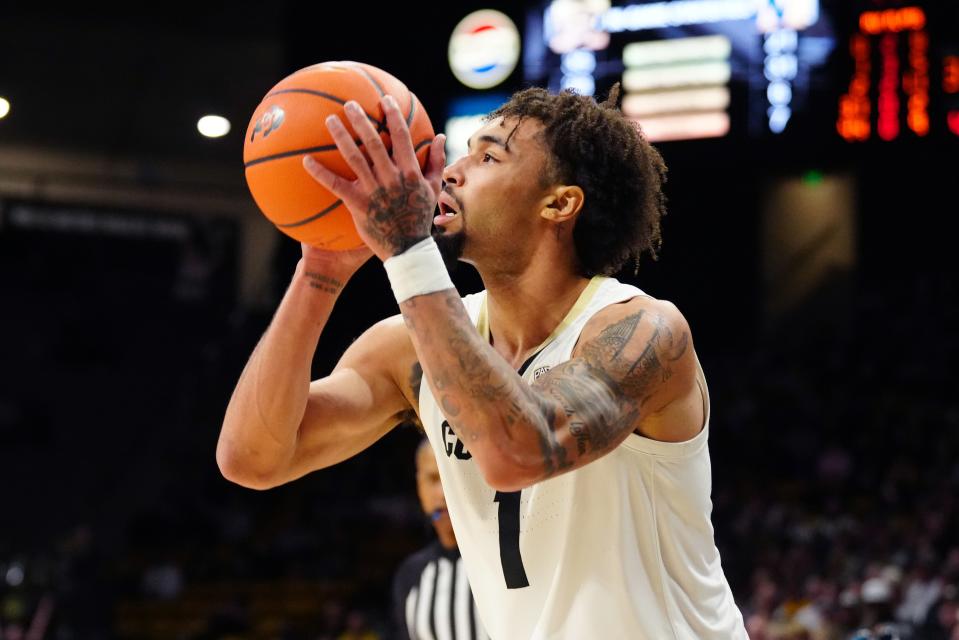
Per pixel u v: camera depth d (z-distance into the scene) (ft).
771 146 64.03
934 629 43.29
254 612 63.52
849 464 71.10
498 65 73.67
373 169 10.41
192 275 93.35
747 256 91.61
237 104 88.48
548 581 11.41
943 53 63.36
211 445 82.99
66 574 64.90
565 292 11.99
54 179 90.48
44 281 89.97
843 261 90.48
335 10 79.51
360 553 69.15
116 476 83.10
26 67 84.94
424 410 12.42
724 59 64.85
